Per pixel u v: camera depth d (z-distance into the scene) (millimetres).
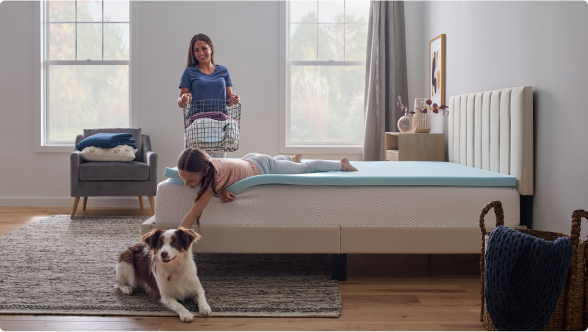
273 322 1770
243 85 4570
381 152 4430
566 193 2170
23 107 4531
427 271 2475
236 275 2346
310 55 4695
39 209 4379
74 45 4656
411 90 4602
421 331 1700
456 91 3658
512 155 2484
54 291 2078
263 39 4539
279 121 4590
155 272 1839
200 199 2086
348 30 4688
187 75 3303
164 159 4602
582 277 1643
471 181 2287
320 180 2238
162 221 2252
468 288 2189
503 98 2609
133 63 4531
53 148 4535
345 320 1798
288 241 2221
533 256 1488
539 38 2402
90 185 3855
